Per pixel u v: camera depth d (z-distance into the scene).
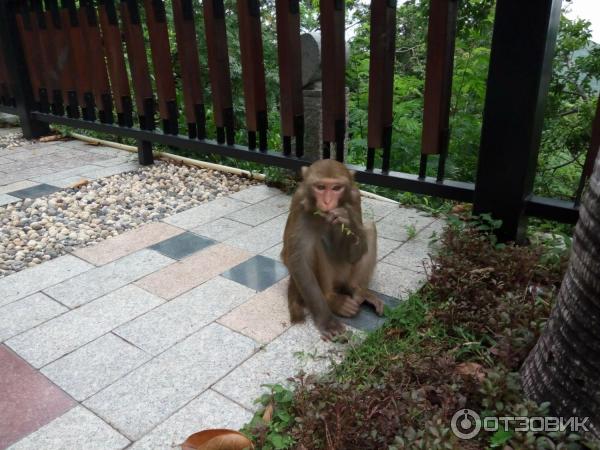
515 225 1.30
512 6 1.13
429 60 1.31
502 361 0.86
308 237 1.07
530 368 0.81
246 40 1.67
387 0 1.35
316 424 0.75
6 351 1.03
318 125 1.85
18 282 1.31
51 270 1.37
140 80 2.10
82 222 1.73
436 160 2.07
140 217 1.76
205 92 2.81
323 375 0.89
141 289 1.26
